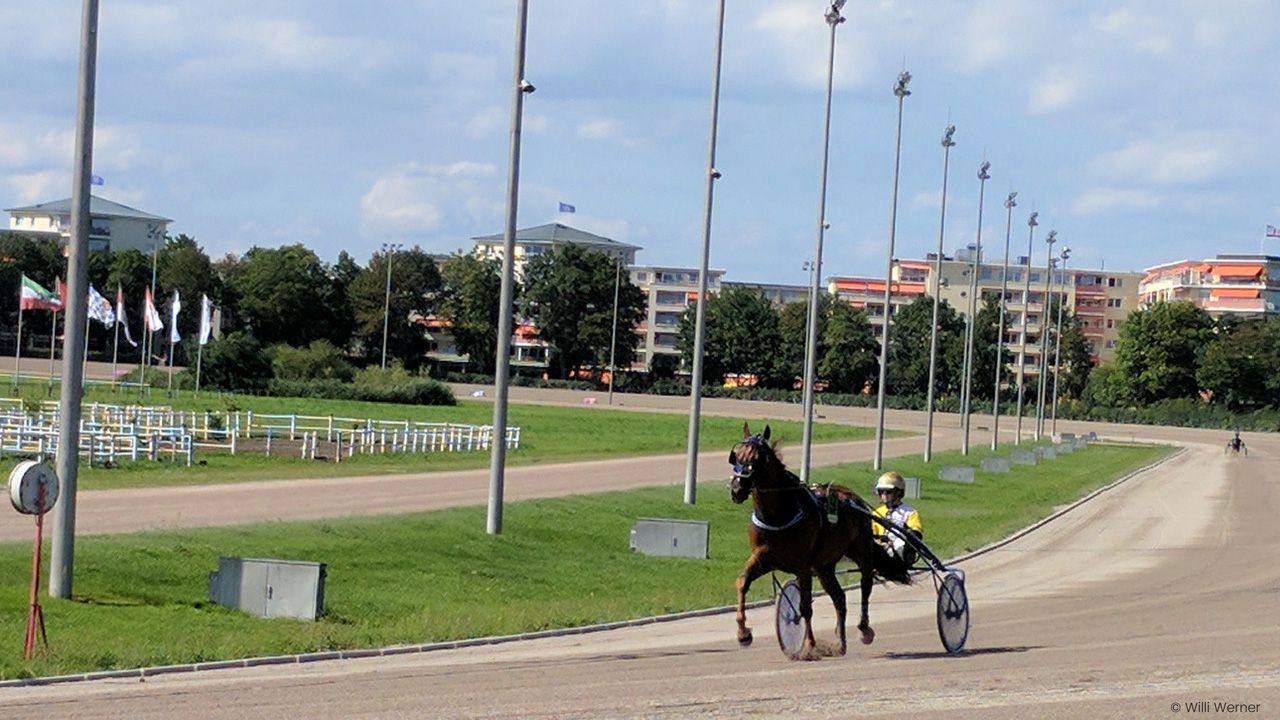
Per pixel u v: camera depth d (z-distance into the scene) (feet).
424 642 59.72
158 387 293.64
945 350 506.48
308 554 82.74
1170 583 93.86
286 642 57.82
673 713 40.37
